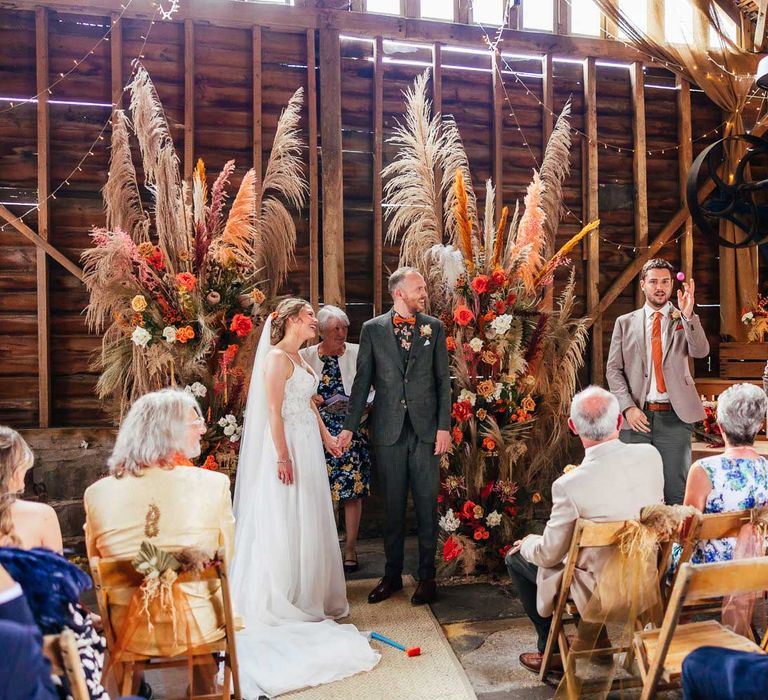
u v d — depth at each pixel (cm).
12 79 456
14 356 462
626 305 556
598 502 248
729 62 543
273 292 459
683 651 218
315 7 486
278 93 493
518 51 525
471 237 415
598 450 255
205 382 401
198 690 234
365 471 423
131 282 395
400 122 511
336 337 418
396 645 314
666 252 559
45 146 452
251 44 488
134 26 470
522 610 357
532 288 430
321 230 500
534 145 538
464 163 462
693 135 565
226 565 218
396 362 368
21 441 198
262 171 489
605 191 549
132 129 468
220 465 398
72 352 470
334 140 490
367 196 510
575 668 251
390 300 514
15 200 459
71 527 454
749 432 257
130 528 220
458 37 509
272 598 324
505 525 407
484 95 528
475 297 409
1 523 190
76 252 468
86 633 189
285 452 333
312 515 339
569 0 534
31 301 462
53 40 460
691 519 239
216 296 391
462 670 291
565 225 542
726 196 429
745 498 256
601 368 542
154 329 388
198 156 482
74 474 454
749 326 546
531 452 440
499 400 408
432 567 372
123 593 217
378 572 422
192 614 222
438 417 372
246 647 297
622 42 538
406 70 512
